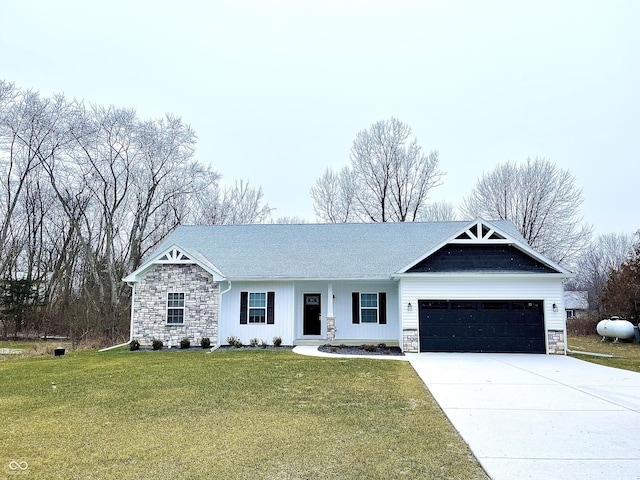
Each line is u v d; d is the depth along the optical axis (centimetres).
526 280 1773
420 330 1770
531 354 1709
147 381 1105
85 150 3288
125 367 1342
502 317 1764
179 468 538
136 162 3450
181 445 622
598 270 5525
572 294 5141
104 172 3344
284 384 1061
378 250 2144
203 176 3738
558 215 3816
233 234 2384
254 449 604
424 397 925
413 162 3994
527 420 747
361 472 523
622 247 5638
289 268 2011
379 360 1485
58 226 3400
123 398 923
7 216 3195
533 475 510
